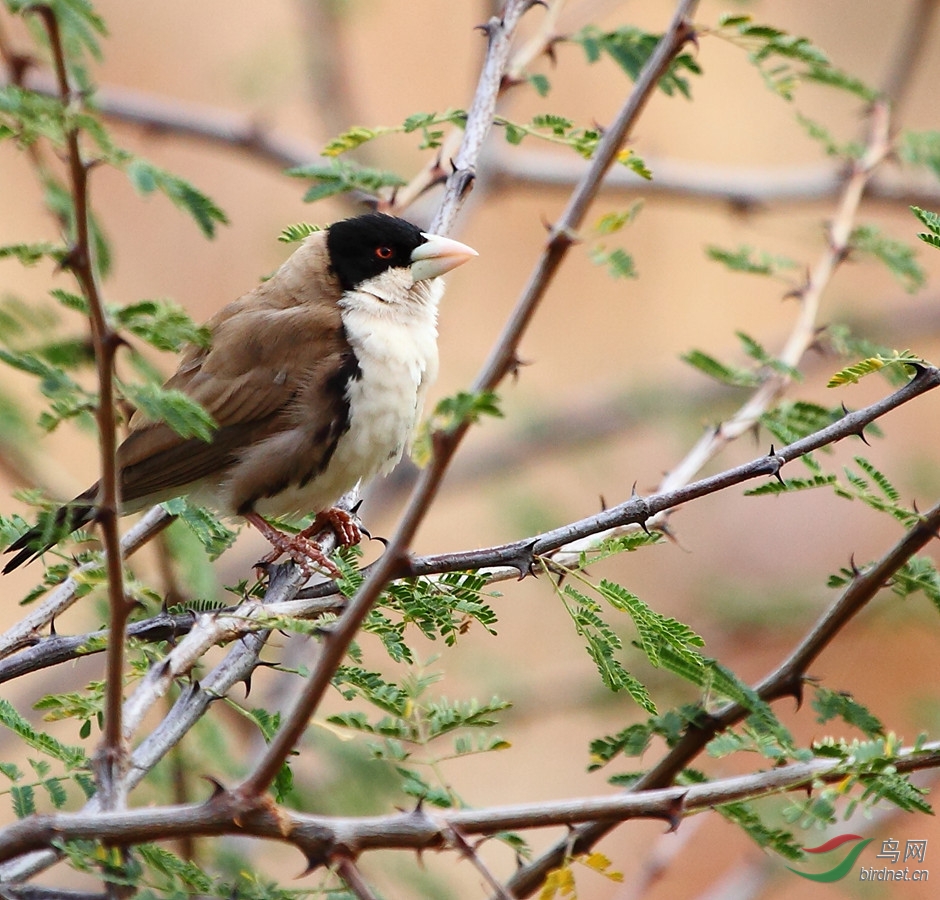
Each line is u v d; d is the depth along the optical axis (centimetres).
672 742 775
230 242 2103
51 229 1742
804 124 1229
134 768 671
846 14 2225
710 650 1675
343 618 522
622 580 1917
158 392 574
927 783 1021
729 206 1573
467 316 2222
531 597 1816
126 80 2180
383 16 2281
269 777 545
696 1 629
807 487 726
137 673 737
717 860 1672
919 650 1662
